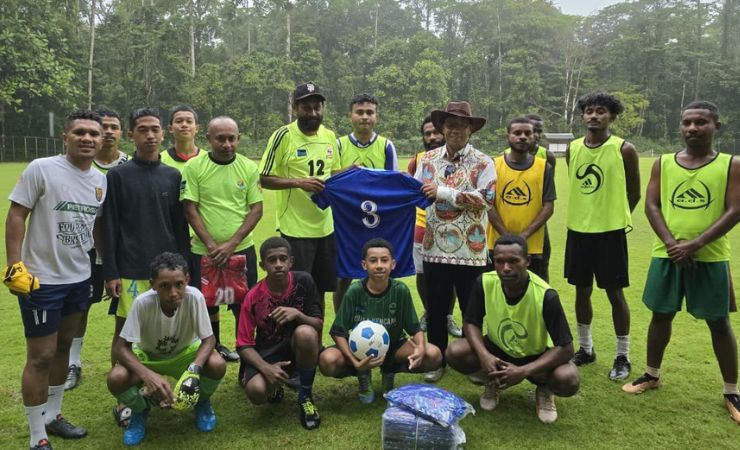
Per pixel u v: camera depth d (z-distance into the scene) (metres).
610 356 4.63
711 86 57.81
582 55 58.81
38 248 3.08
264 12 55.06
